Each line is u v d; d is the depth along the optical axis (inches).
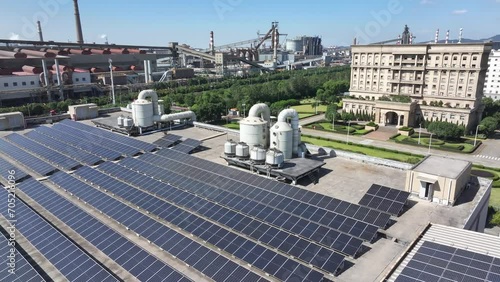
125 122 2474.2
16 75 5664.4
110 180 1717.5
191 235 1273.4
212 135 2449.6
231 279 1024.9
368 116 4953.3
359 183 1635.1
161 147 2161.7
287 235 1195.9
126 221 1359.5
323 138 4062.5
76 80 6471.5
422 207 1395.2
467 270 958.4
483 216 1576.0
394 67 4771.2
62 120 2888.8
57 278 1090.1
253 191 1508.4
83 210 1439.5
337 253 1080.2
